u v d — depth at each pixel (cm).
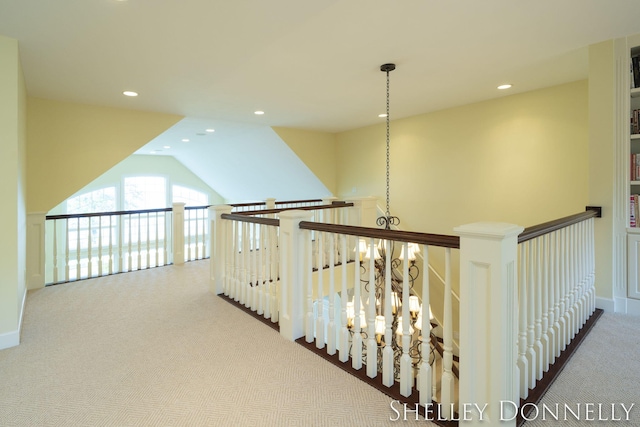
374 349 188
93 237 730
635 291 265
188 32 229
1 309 229
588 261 262
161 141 664
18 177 248
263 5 196
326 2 193
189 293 354
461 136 446
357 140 601
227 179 848
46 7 196
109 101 403
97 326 266
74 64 286
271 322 272
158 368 202
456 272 456
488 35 239
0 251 229
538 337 177
